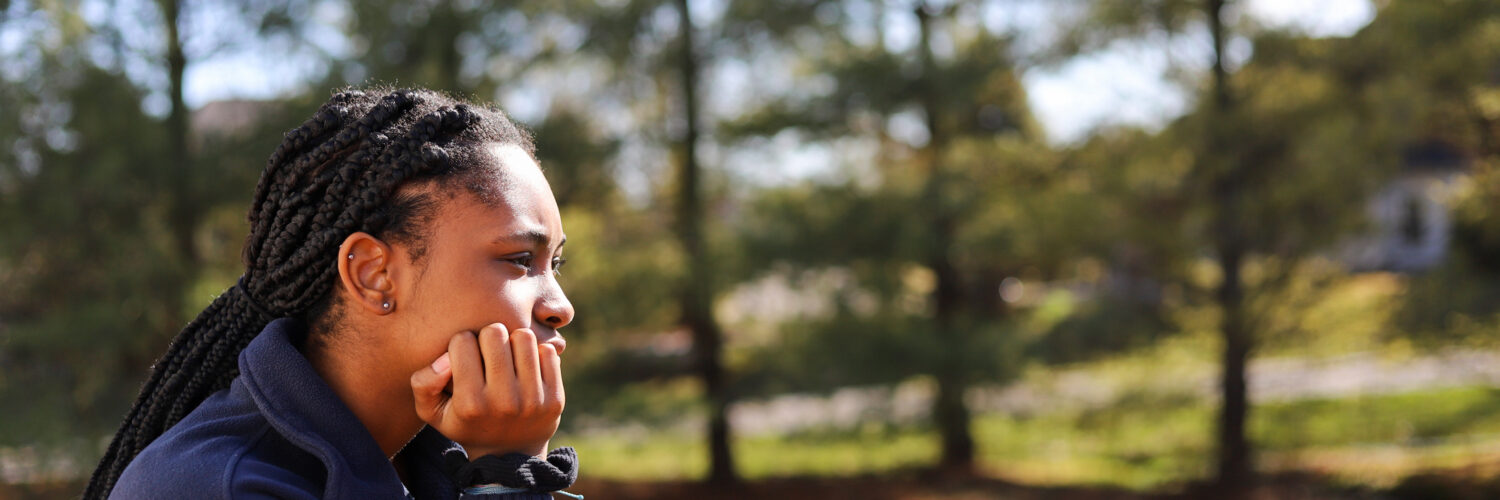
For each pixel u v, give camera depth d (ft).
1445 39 27.86
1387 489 32.04
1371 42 28.78
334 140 2.78
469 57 27.91
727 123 34.09
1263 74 29.58
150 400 3.18
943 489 34.83
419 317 2.74
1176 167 30.81
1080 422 33.91
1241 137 29.40
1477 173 32.27
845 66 32.89
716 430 36.09
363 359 2.81
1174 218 31.32
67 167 22.88
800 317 33.96
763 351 35.04
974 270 35.94
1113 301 33.01
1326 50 29.32
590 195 32.04
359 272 2.73
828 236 32.71
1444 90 30.09
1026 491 34.30
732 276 33.17
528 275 2.86
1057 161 33.50
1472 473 32.42
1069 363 34.47
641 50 32.24
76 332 22.49
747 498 34.65
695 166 33.86
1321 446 36.09
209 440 2.70
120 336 23.25
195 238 26.18
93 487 3.33
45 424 22.53
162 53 24.39
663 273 32.60
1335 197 29.27
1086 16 30.53
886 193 33.17
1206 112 29.12
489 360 2.71
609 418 30.99
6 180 22.71
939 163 34.55
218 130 26.40
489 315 2.76
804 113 32.89
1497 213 30.58
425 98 2.97
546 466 2.81
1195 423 40.34
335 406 2.74
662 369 38.04
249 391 2.75
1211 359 33.68
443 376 2.72
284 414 2.71
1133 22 29.43
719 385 35.06
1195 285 32.07
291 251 2.84
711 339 35.06
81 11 23.31
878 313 33.96
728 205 36.42
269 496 2.58
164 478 2.57
